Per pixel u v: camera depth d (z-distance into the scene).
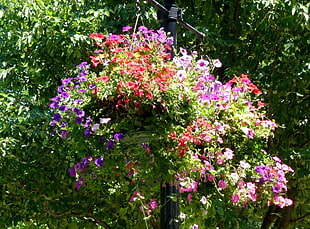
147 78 3.70
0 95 6.17
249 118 4.50
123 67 3.78
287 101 6.80
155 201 4.39
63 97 4.06
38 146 5.75
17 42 5.99
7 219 6.28
